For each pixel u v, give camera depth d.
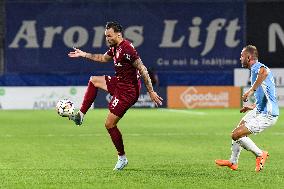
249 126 25.75
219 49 85.50
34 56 84.25
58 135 45.91
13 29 83.81
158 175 25.52
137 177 24.88
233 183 23.39
